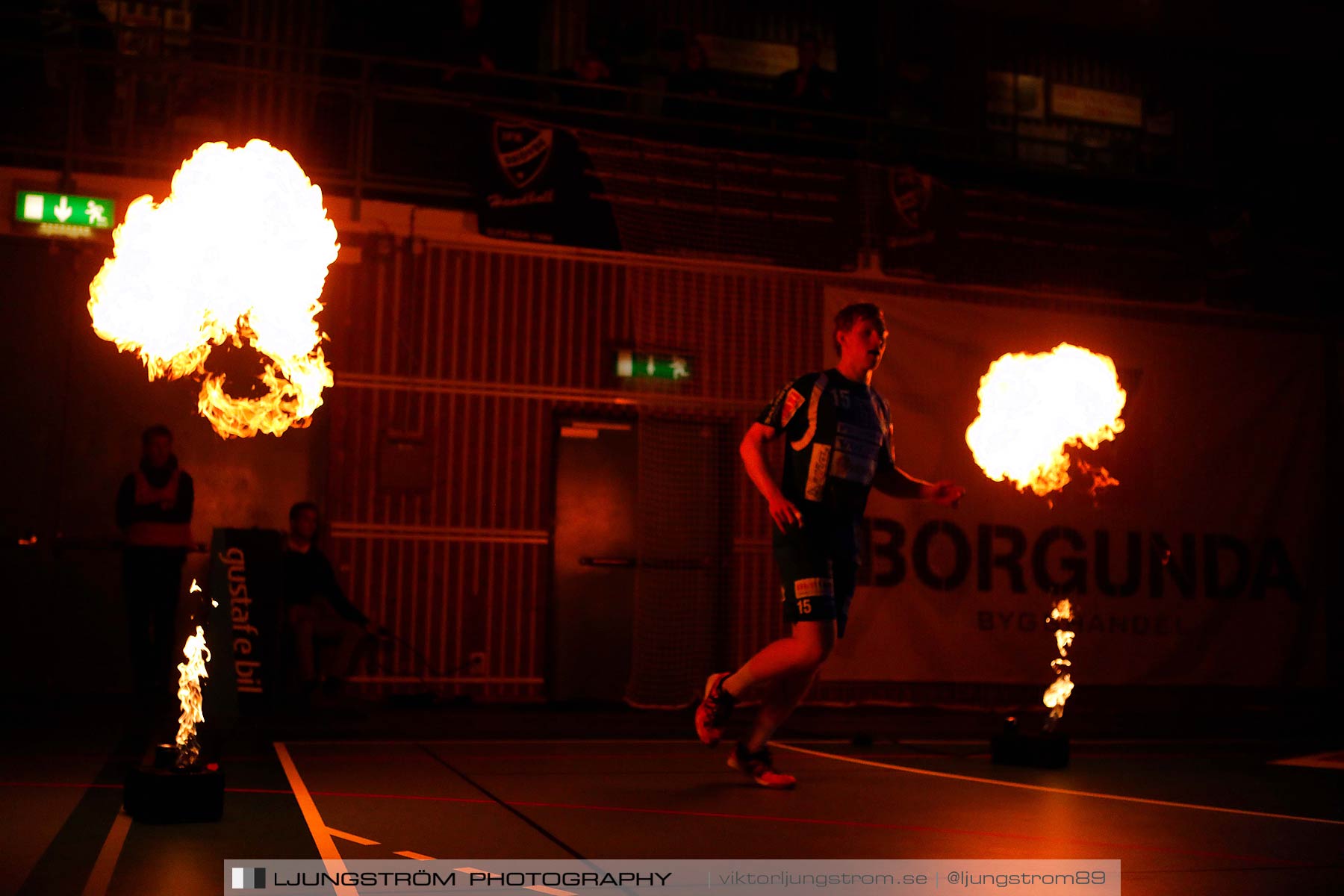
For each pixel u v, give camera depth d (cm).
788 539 381
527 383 826
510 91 927
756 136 959
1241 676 949
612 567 830
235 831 291
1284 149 1125
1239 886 248
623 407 845
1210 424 966
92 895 224
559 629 816
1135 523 935
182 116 821
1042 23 1090
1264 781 428
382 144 852
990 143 1061
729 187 868
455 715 685
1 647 722
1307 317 1002
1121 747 563
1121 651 920
